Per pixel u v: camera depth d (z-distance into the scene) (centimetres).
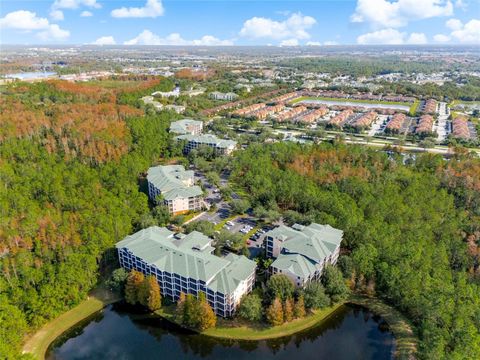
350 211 17550
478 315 11706
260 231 18212
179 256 13825
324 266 14512
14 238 15100
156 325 13075
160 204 19825
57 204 18500
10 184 19825
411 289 13138
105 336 12712
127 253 14788
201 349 12294
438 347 10662
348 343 12481
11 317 11638
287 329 12775
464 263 15138
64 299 13225
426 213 17888
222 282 12825
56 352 12025
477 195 19825
